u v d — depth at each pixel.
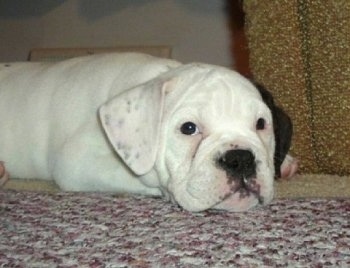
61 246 0.46
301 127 0.81
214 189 0.56
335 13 0.76
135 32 1.39
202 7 1.34
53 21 1.44
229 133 0.59
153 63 0.71
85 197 0.61
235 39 1.32
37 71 0.80
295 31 0.79
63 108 0.74
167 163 0.61
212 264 0.42
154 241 0.47
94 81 0.73
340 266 0.42
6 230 0.50
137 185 0.67
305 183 0.75
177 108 0.61
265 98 0.67
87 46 1.42
